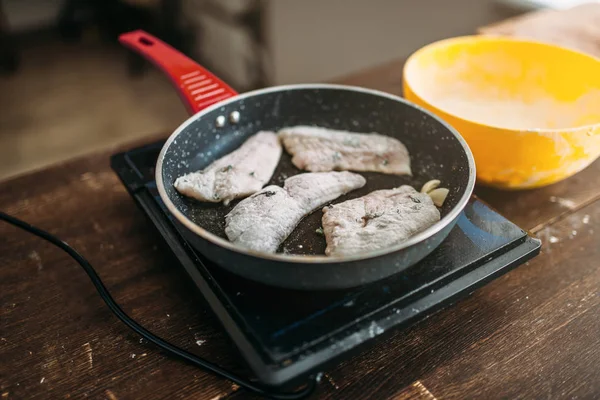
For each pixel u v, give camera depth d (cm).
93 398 47
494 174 61
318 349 44
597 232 61
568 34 95
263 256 44
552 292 55
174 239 54
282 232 53
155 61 67
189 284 54
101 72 188
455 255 51
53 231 62
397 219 53
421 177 62
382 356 50
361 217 55
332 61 174
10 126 160
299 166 64
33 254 60
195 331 52
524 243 53
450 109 73
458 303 54
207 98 64
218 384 48
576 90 69
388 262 45
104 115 164
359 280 46
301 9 165
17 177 69
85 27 211
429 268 50
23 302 55
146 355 50
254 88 175
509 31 97
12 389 48
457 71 75
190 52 196
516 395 47
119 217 64
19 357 50
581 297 55
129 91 176
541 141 56
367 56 164
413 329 52
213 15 182
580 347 51
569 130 55
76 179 69
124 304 55
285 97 68
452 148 59
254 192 59
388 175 63
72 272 58
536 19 101
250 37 170
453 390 48
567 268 58
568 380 48
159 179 51
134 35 72
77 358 50
